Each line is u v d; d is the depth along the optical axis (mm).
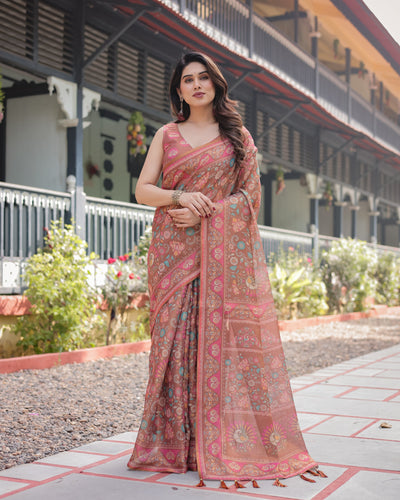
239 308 3074
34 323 7266
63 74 8734
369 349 8664
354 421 4145
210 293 3045
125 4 8562
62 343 7121
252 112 14188
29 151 9141
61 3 8727
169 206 3160
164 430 3070
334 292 14062
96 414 4543
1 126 9320
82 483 2848
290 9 16141
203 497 2617
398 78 21703
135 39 10328
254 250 3158
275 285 11969
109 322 8219
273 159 15211
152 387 3057
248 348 3051
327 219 22406
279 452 2951
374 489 2707
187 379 3047
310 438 3676
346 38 17891
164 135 3234
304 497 2604
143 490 2725
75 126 8859
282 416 3029
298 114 16469
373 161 22641
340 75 21469
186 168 3139
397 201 26406
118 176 13344
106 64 9734
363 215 24484
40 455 3432
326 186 18375
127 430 4074
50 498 2645
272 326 3133
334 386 5602
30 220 7711
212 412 2959
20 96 9219
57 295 6957
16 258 7453
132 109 10633
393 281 17375
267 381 3039
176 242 3123
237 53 10398
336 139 18984
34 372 6332
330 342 9430
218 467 2863
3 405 4809
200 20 10805
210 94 3184
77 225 8602
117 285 8281
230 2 11930
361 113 19641
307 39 18250
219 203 3100
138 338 8688
